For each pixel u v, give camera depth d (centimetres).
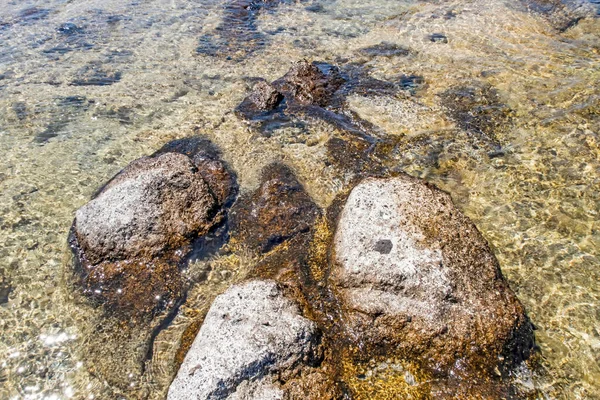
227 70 234
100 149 184
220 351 101
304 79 212
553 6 269
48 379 112
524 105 192
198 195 147
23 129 197
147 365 113
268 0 310
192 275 133
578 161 163
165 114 203
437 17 271
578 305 121
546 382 105
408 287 113
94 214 139
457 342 107
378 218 126
